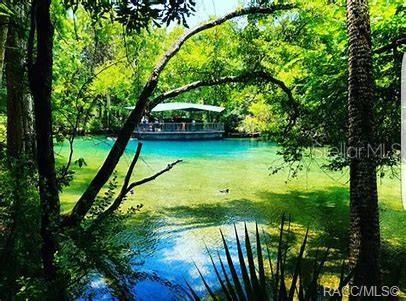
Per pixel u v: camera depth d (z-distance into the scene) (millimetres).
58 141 3902
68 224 3279
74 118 4449
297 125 8320
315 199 12359
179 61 17406
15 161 2771
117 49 10688
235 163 20625
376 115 6844
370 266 4184
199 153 25203
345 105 7352
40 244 2646
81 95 4363
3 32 4875
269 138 9375
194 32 5141
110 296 3396
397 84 6602
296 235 8711
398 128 6848
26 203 2611
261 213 10719
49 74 2662
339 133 7641
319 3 7152
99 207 3238
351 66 4445
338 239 8391
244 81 5930
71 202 10969
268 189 13883
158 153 24953
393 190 12797
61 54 9086
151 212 10594
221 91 10984
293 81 8586
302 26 9047
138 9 2826
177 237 8570
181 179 15719
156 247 7910
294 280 1168
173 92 5312
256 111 10617
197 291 5906
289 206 11484
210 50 12203
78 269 2736
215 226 9469
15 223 2594
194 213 10609
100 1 3320
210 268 6871
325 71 7496
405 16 6570
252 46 9969
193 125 33969
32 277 2564
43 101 2641
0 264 2521
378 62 6715
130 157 22188
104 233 3000
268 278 5625
